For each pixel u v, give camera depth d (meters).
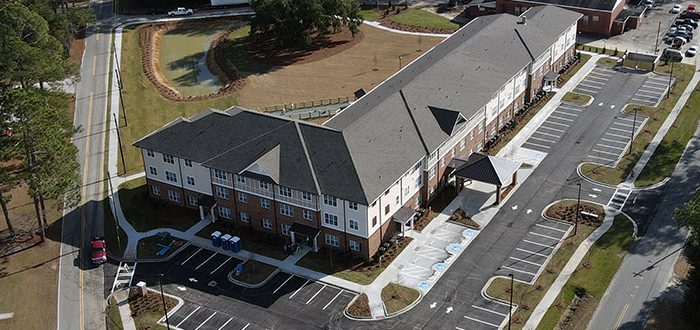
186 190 95.06
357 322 74.75
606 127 111.00
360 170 82.44
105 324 76.50
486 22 125.25
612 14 144.75
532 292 77.44
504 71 109.94
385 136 88.19
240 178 88.38
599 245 84.50
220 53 149.88
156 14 175.38
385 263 83.56
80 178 104.69
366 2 175.25
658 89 122.25
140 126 119.62
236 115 92.56
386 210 84.94
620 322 72.81
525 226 88.94
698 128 109.25
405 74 107.69
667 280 78.31
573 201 93.25
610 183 96.81
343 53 145.75
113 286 82.31
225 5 177.50
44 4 142.88
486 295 77.50
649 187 95.44
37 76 110.62
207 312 77.31
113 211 96.62
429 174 92.19
